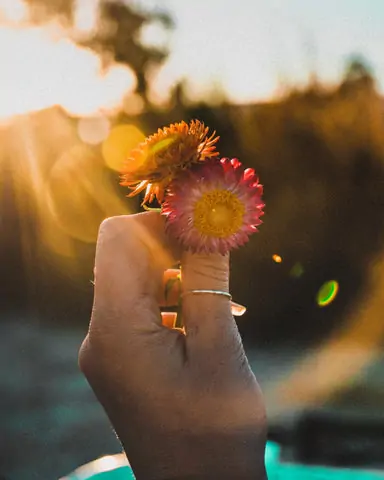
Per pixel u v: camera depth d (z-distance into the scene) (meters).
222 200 0.87
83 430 6.54
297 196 11.06
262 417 0.87
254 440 0.87
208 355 0.87
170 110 11.85
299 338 10.66
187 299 0.89
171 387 0.86
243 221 0.88
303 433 4.79
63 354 10.32
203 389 0.86
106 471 1.78
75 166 12.37
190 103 11.74
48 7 11.17
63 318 12.91
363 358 9.23
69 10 11.98
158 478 0.87
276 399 7.11
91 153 12.12
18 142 12.91
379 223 10.83
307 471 1.79
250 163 11.28
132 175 0.91
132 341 0.88
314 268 10.89
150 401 0.87
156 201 1.00
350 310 10.73
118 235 0.90
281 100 11.26
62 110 12.04
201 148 0.92
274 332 10.59
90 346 0.90
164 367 0.87
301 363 8.99
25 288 13.27
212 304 0.89
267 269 10.79
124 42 13.40
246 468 0.86
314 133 11.16
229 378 0.87
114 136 11.83
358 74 11.06
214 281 0.89
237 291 10.77
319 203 11.03
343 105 11.09
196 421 0.86
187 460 0.86
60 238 12.97
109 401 0.89
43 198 12.91
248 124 11.36
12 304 13.14
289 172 11.12
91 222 12.63
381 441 4.50
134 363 0.87
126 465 1.81
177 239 0.88
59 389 8.27
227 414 0.86
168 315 1.00
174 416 0.86
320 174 11.10
